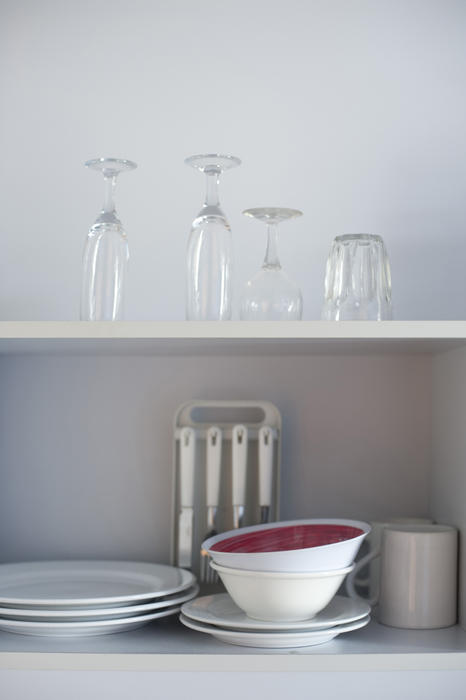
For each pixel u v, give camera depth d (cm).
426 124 130
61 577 116
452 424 114
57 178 131
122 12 132
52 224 130
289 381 129
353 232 129
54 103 131
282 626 95
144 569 118
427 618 105
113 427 129
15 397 130
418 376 128
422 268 129
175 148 131
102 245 105
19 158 131
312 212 129
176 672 124
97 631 101
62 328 98
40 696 124
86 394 129
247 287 106
